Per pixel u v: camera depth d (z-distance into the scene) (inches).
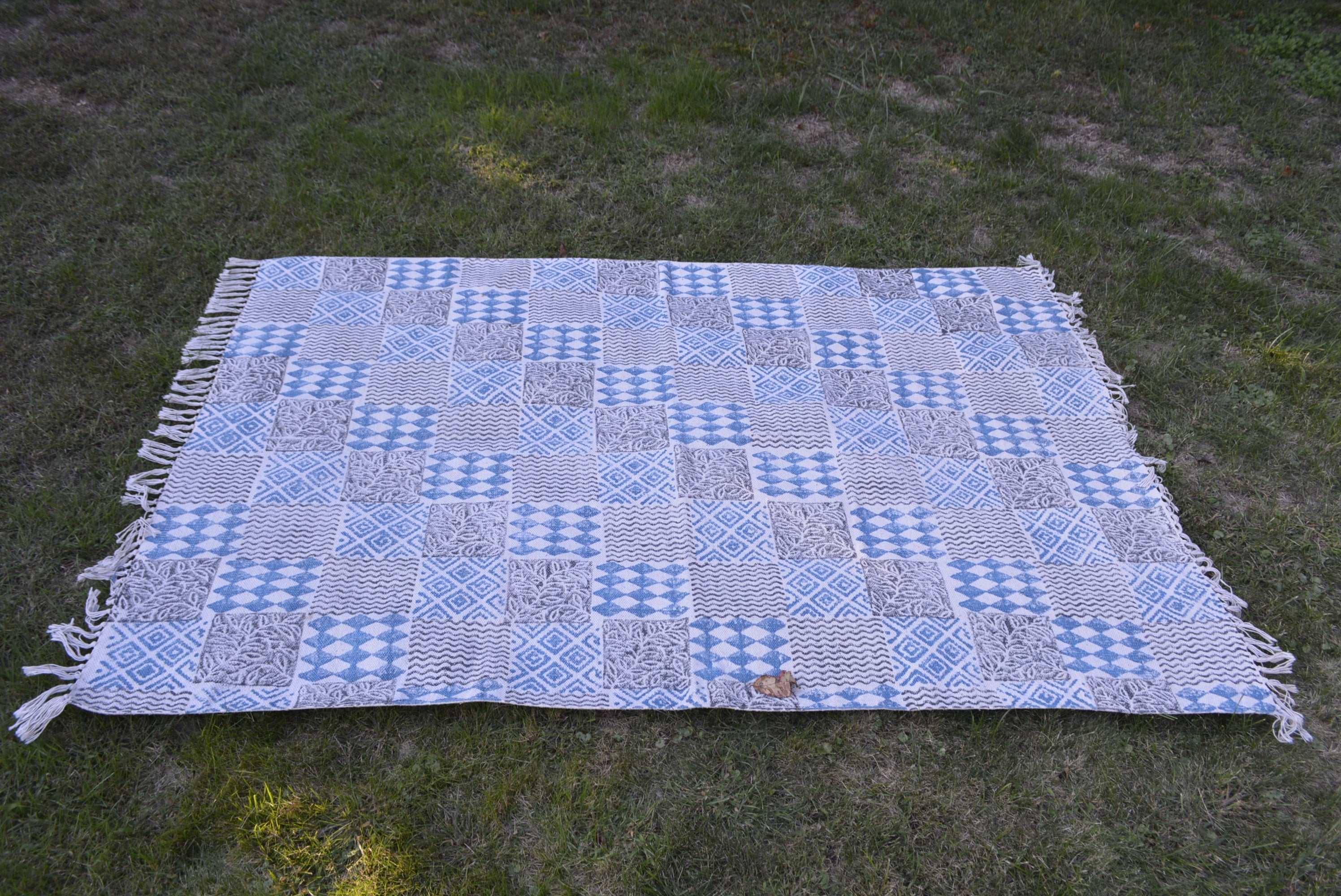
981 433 125.6
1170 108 196.5
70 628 94.7
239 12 201.3
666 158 173.6
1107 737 95.1
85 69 180.2
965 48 210.7
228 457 113.8
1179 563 111.0
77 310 132.4
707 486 115.0
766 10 217.9
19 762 85.4
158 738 89.0
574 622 99.9
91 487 109.5
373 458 115.2
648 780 89.4
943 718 95.8
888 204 166.6
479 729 91.8
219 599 99.0
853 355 136.1
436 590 101.6
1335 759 95.2
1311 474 124.7
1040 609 105.1
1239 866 86.4
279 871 81.1
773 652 99.0
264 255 145.7
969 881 84.2
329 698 91.5
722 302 143.3
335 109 177.3
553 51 199.6
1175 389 136.1
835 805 88.5
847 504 114.6
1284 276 157.9
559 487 113.6
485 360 129.9
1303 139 189.8
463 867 82.4
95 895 79.0
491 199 160.6
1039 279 152.3
